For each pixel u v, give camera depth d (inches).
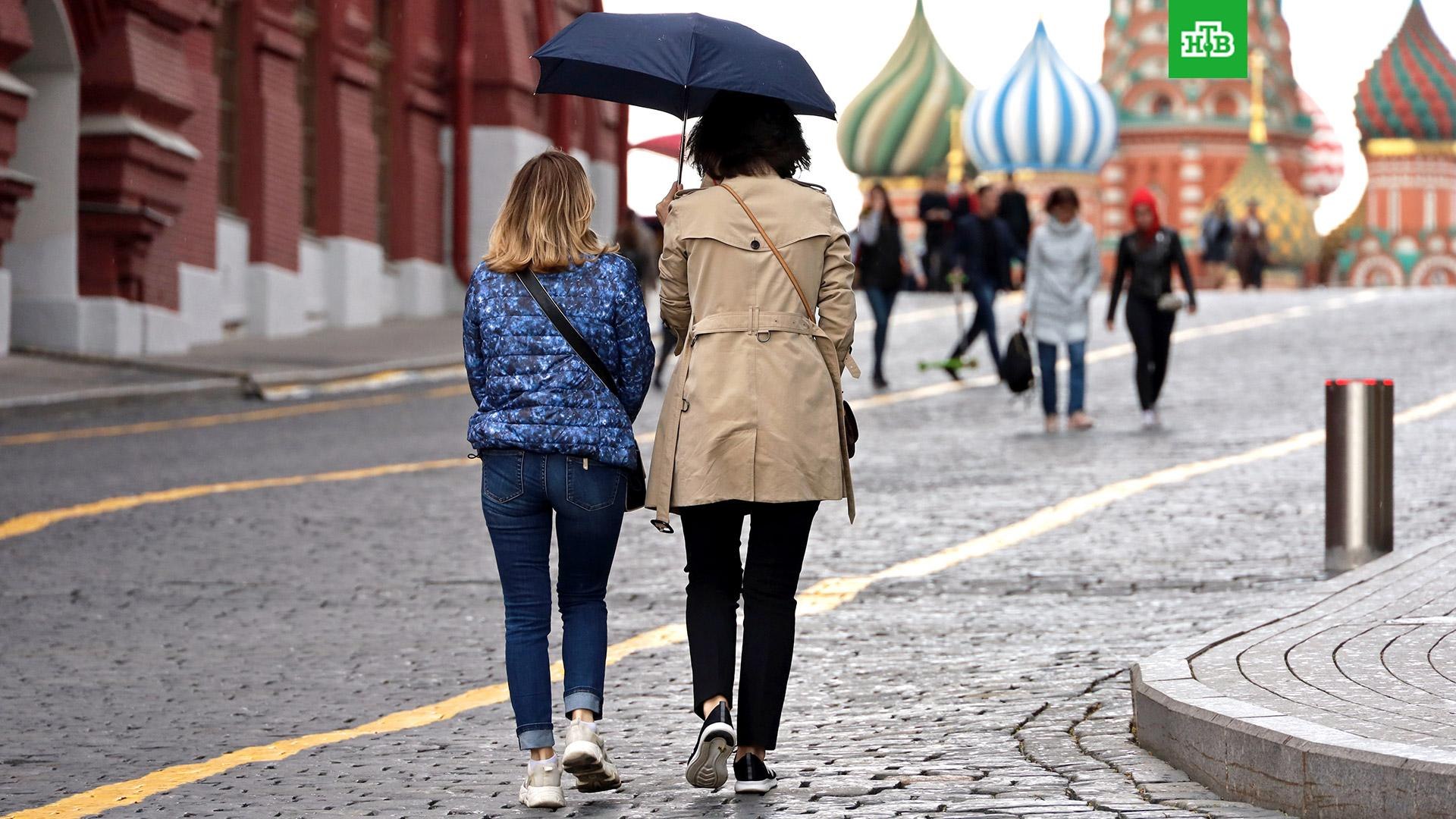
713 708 382.9
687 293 394.3
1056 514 825.5
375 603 675.4
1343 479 659.4
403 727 483.8
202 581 724.0
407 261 2402.8
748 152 393.7
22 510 908.0
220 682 547.5
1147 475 936.9
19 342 1690.5
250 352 1803.6
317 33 2196.1
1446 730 357.4
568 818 381.7
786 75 395.2
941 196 2588.6
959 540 772.0
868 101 7037.4
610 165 2982.3
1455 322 1790.1
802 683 518.6
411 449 1171.9
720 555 394.3
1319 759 346.0
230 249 2000.5
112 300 1707.7
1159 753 403.2
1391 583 546.0
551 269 395.5
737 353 385.1
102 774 438.3
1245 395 1307.8
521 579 395.5
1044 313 1162.0
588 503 391.9
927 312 2258.9
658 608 651.5
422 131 2437.3
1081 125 6761.8
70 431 1268.5
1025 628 588.1
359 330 2171.5
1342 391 660.7
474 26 2509.8
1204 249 3501.5
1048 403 1162.0
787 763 422.6
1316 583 613.3
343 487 994.1
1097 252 1162.0
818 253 390.3
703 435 383.2
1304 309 2074.3
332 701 520.7
